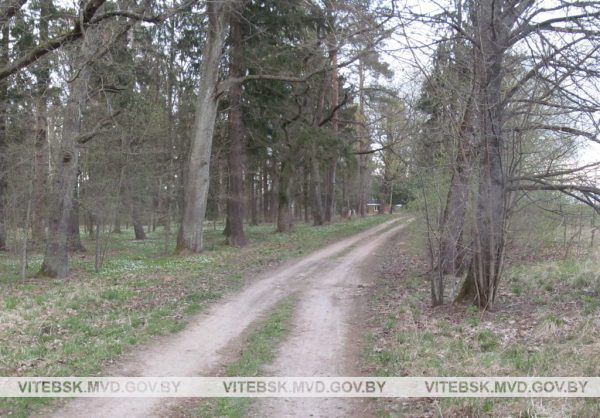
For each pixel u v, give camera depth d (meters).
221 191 30.34
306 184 46.28
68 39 10.37
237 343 8.93
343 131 34.56
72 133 16.67
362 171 51.59
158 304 11.71
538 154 9.88
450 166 10.44
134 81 21.39
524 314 9.47
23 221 17.28
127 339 8.73
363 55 15.28
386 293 13.32
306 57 22.70
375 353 8.18
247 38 22.78
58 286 14.20
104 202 18.19
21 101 19.77
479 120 9.23
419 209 12.88
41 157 17.70
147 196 23.44
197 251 22.23
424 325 9.41
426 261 18.81
